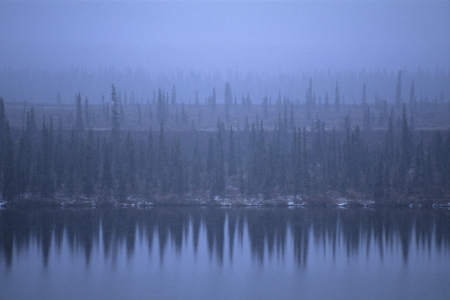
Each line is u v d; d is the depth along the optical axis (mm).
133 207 87688
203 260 50062
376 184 91375
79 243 57250
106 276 43312
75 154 93312
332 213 81875
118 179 93312
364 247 56719
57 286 39844
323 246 57281
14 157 90812
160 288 39750
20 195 86562
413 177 94000
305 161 96250
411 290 39625
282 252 54188
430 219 75500
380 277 43750
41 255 51031
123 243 58000
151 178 93750
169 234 63812
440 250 54812
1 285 39906
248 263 48969
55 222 70625
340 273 45125
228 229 67688
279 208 88125
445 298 37562
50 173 88375
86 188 89438
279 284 41406
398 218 76562
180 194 92875
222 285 40906
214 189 92688
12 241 57406
